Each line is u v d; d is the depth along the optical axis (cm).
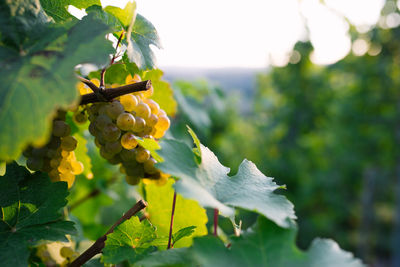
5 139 28
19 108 29
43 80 30
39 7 38
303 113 324
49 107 29
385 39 296
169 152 37
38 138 28
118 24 43
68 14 42
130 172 42
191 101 131
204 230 45
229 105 242
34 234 36
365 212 295
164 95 54
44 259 42
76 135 52
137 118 39
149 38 45
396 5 283
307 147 308
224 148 227
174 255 35
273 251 33
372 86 300
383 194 315
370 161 293
